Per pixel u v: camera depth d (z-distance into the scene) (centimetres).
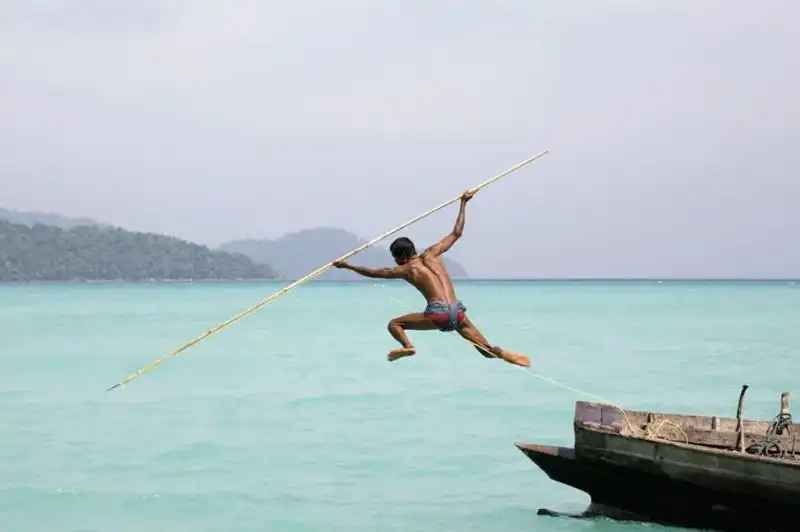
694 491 1568
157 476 2119
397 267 1235
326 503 1903
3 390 3528
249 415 2923
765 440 1677
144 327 7125
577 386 3578
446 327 1194
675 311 9619
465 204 1273
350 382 3731
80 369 4222
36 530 1722
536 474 2133
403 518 1795
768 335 6109
